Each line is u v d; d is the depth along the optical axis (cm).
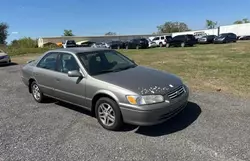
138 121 368
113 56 525
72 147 353
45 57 565
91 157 323
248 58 1366
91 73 445
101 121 422
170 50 2439
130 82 399
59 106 557
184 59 1461
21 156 333
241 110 470
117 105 390
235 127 393
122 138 377
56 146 358
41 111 526
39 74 559
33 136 396
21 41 4334
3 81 908
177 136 373
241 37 4378
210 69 992
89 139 378
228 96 570
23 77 636
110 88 395
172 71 989
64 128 425
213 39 3431
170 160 307
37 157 329
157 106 364
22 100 621
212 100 542
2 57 1487
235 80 739
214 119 430
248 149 323
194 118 439
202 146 337
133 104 366
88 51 505
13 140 384
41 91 570
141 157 317
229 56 1528
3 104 589
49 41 6162
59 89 504
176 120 434
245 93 589
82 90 445
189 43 2933
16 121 469
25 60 1889
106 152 335
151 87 384
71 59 485
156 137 374
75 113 504
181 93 413
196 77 825
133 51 2598
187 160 304
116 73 449
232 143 341
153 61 1437
